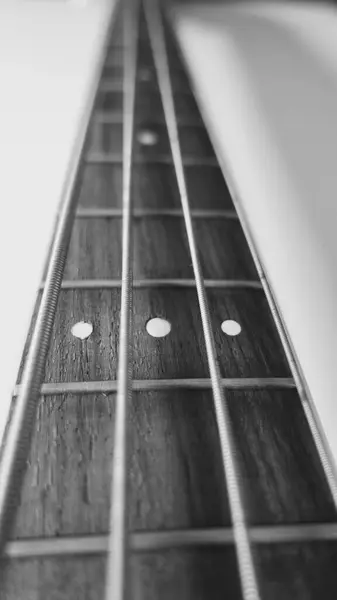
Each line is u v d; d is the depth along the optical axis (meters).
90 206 0.19
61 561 0.11
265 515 0.12
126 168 0.21
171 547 0.11
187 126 0.25
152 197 0.20
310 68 0.34
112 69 0.31
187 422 0.13
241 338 0.15
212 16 0.43
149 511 0.12
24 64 0.33
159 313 0.16
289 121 0.28
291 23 0.42
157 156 0.23
